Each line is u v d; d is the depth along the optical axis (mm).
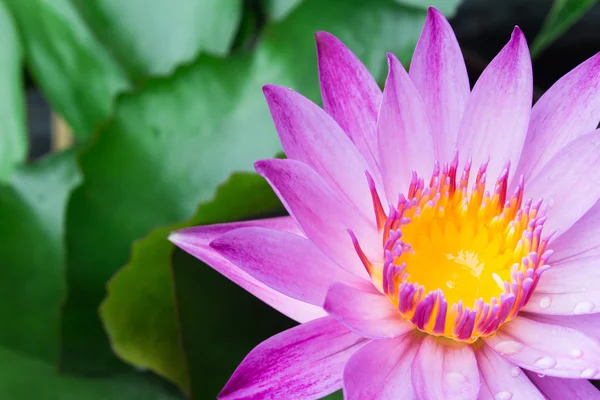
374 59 525
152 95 528
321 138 459
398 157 463
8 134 573
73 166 545
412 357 449
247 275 462
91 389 516
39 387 514
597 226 459
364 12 528
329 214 453
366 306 450
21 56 569
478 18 597
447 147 469
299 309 457
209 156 527
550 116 467
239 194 493
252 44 576
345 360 448
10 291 529
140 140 527
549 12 593
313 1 530
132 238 522
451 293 465
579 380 448
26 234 537
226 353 499
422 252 468
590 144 456
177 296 495
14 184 542
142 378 521
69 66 568
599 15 589
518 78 461
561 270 456
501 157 466
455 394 441
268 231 447
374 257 459
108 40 557
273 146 523
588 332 450
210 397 496
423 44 465
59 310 518
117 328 504
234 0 549
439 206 465
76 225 518
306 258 449
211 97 529
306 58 527
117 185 522
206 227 469
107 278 521
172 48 560
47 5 560
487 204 464
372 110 471
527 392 441
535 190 462
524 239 456
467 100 465
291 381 444
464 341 450
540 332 447
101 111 568
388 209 463
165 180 526
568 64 600
